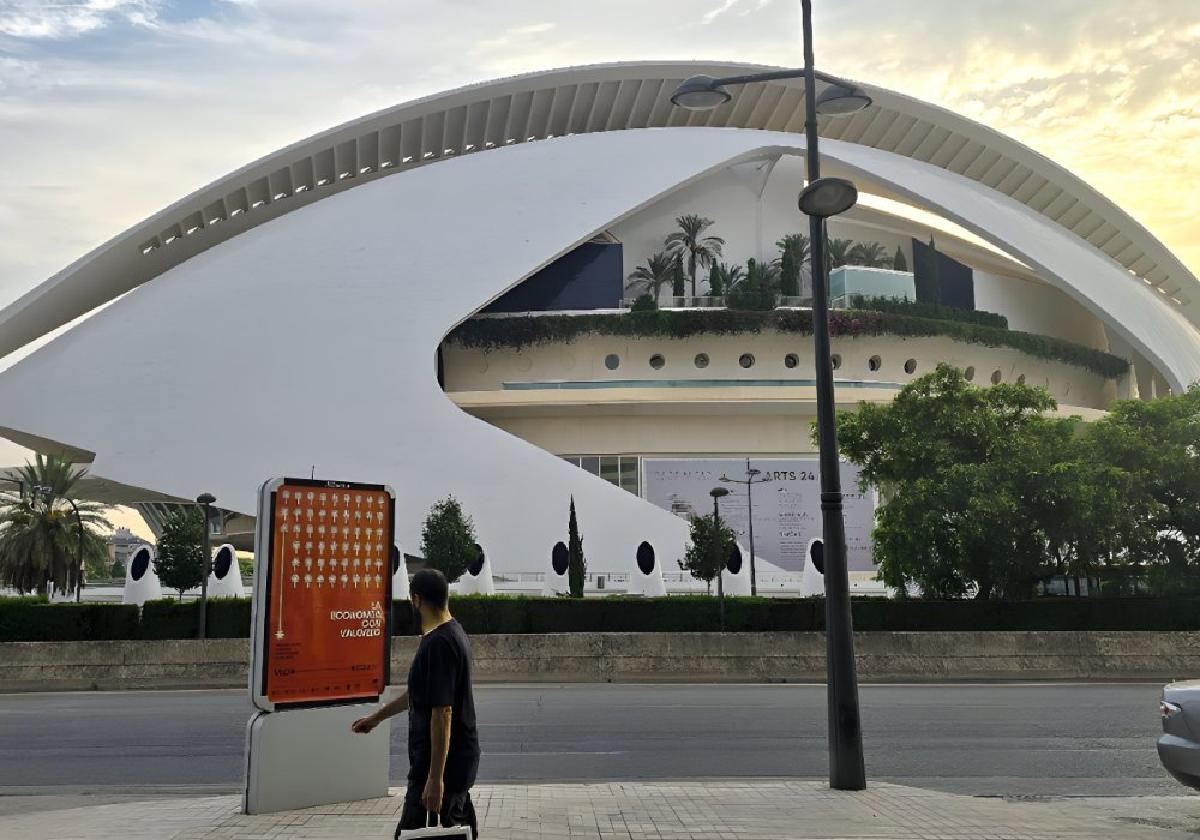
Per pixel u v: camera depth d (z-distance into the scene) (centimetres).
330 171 4784
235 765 1146
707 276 4716
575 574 3025
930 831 750
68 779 1065
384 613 921
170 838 711
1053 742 1318
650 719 1545
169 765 1147
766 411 4194
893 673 2362
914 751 1245
